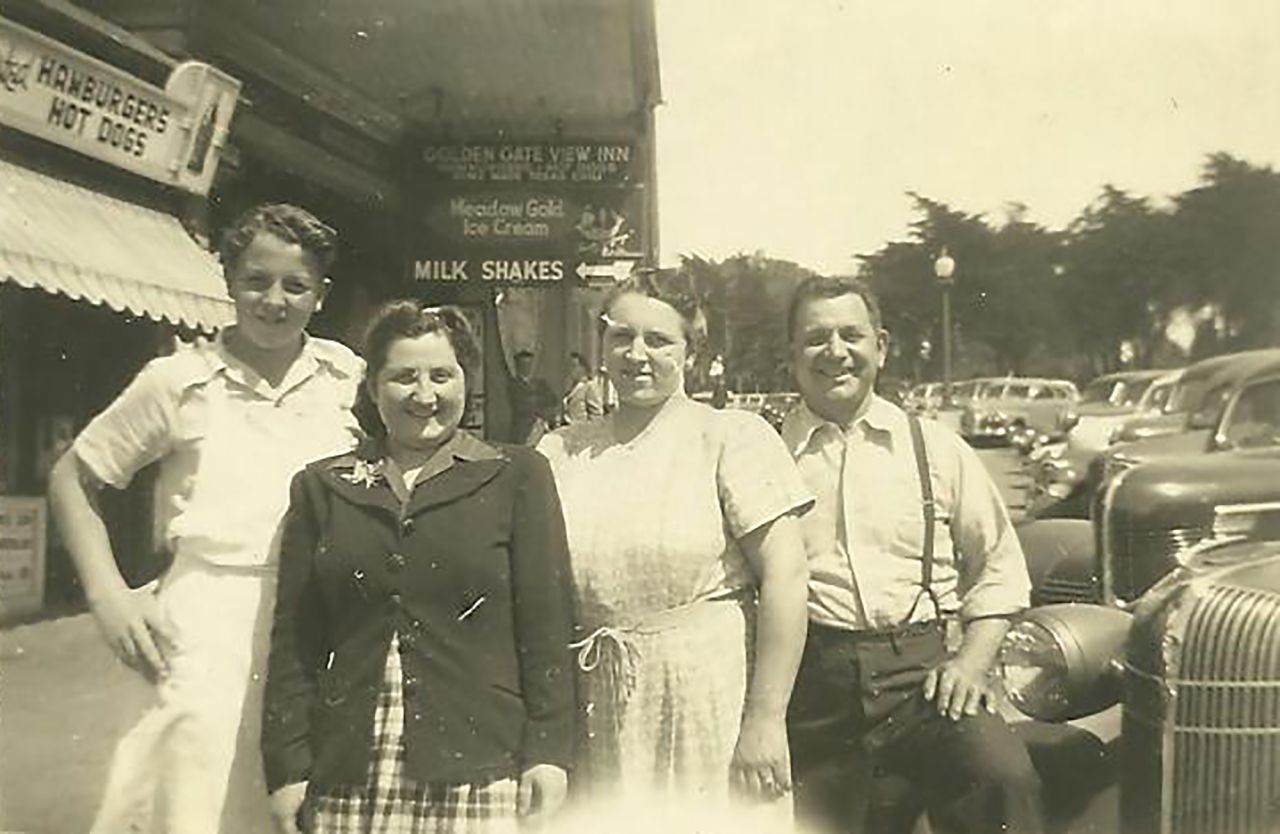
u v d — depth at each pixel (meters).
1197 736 2.63
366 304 4.06
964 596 2.51
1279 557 2.88
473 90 4.07
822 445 2.50
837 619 2.46
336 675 2.19
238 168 4.61
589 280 4.04
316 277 2.47
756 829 2.25
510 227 4.11
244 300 2.43
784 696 2.26
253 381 2.46
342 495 2.20
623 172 4.04
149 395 2.44
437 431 2.21
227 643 2.40
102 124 4.51
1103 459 4.21
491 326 4.01
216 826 2.40
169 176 4.68
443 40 3.95
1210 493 3.54
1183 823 2.65
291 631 2.22
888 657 2.45
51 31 4.35
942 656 2.47
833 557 2.47
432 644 2.15
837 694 2.47
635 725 2.29
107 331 5.03
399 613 2.16
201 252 4.82
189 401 2.44
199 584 2.42
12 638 3.85
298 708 2.22
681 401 2.37
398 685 2.16
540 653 2.16
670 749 2.28
